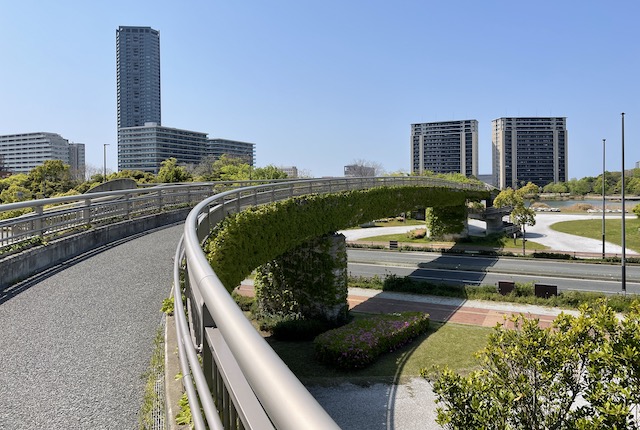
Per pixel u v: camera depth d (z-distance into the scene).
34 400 4.12
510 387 7.82
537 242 47.53
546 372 7.47
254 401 1.64
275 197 17.42
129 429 3.65
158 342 5.36
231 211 13.30
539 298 26.20
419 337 20.58
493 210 52.12
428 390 15.33
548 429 7.74
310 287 22.12
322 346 17.77
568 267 35.41
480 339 20.17
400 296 28.56
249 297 25.81
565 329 7.95
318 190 21.22
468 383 8.00
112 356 5.05
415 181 33.91
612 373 7.02
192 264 2.87
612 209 82.44
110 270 9.09
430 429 12.98
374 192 25.98
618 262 36.19
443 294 28.31
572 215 71.69
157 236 13.73
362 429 13.12
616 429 6.23
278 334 20.59
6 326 5.99
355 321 20.95
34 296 7.30
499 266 36.38
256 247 13.78
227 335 1.58
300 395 1.06
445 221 48.97
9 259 8.11
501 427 7.32
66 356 5.06
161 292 7.53
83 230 11.86
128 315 6.41
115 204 15.15
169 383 3.70
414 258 40.75
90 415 3.86
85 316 6.36
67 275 8.69
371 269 36.69
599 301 8.11
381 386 15.74
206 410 1.82
